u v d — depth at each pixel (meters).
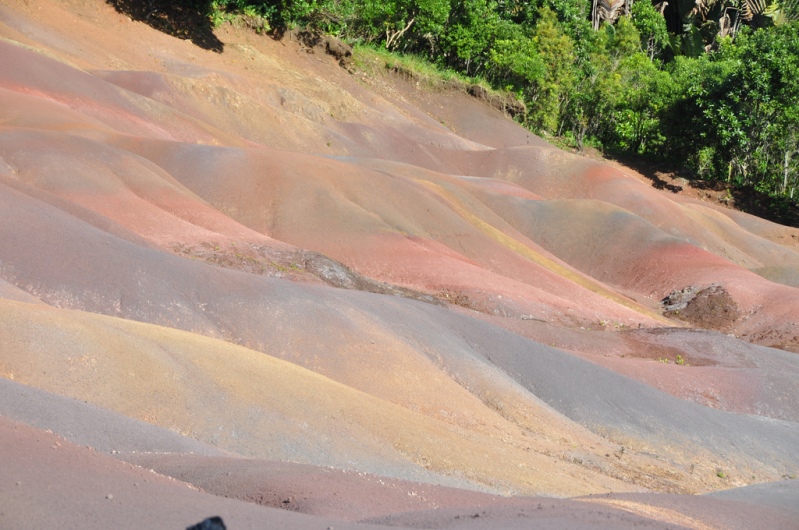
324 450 13.82
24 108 32.69
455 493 10.46
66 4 47.16
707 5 81.56
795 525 11.91
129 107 39.34
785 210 62.72
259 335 18.77
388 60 62.38
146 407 13.23
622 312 34.81
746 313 39.22
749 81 62.69
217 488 9.30
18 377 12.69
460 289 31.14
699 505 11.72
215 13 53.00
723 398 24.91
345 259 32.22
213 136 41.41
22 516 6.25
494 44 66.81
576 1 73.12
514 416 19.38
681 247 45.28
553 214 47.44
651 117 68.31
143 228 26.42
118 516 6.60
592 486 15.85
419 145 54.72
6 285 16.81
